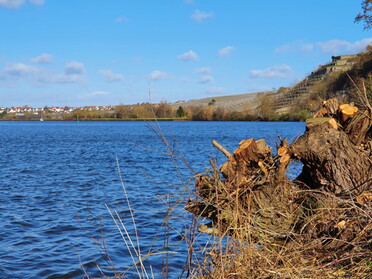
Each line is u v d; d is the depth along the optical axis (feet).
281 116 313.32
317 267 14.56
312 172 20.53
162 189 47.19
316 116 22.85
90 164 78.89
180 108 440.45
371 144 20.90
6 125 436.35
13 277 21.47
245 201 19.27
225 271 14.84
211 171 20.22
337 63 366.84
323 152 19.80
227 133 198.70
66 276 21.68
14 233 29.27
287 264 15.25
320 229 17.92
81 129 309.22
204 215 19.38
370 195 18.42
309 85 354.33
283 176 20.25
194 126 303.07
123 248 25.70
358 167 19.54
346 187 19.51
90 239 27.71
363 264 14.64
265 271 14.74
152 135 211.20
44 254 24.85
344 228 16.93
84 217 33.83
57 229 30.25
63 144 146.92
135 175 61.26
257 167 20.77
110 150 118.93
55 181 55.42
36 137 196.44
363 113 20.81
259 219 18.44
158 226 30.30
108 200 41.11
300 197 20.04
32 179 57.57
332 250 16.31
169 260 23.08
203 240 24.99
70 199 42.01
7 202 40.32
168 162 80.79
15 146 136.15
